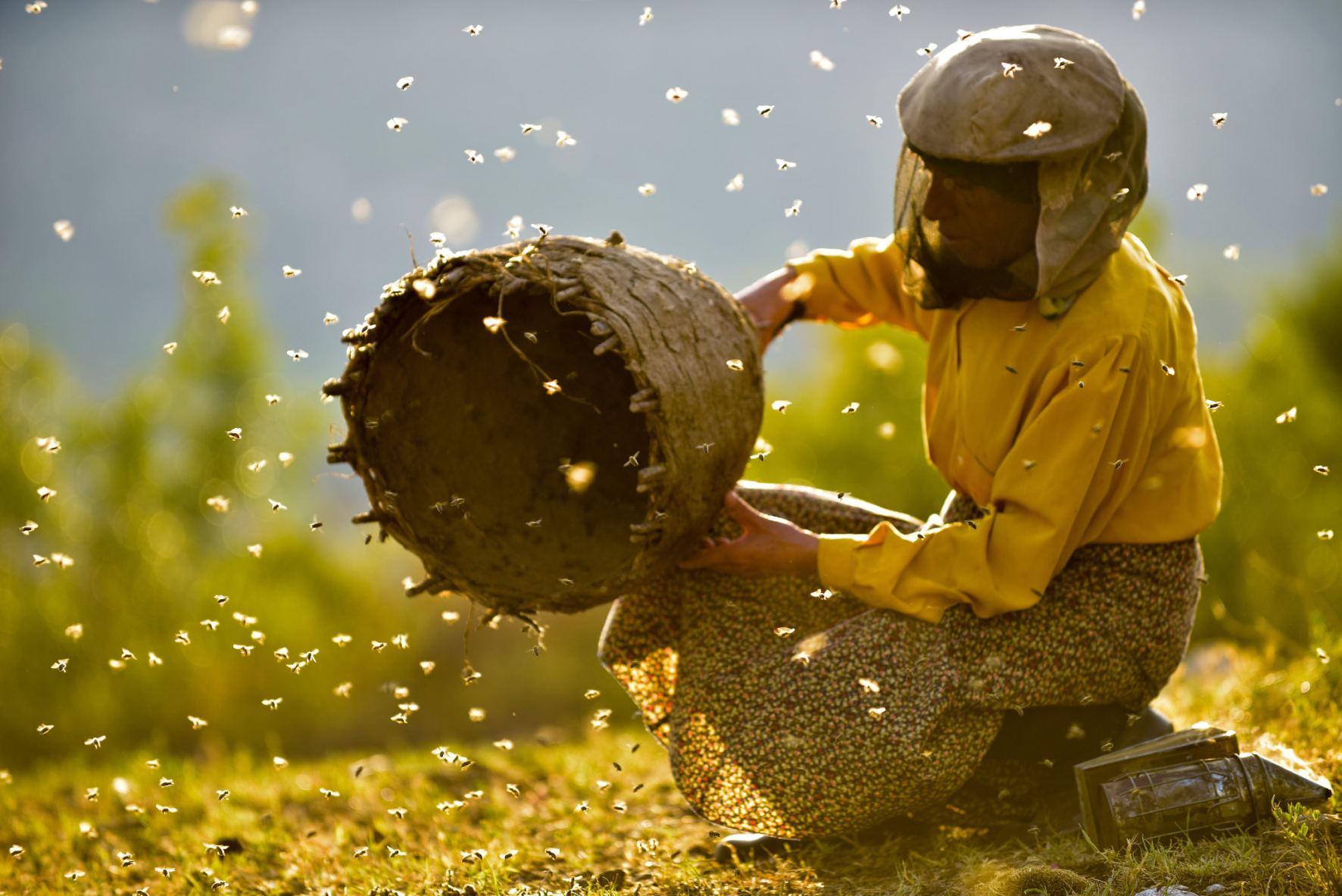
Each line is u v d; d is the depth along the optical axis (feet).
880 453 72.38
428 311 19.44
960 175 17.34
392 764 32.60
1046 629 18.17
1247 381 71.20
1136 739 19.33
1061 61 16.46
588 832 22.75
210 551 83.61
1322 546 62.64
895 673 17.88
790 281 22.36
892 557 17.93
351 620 81.15
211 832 24.18
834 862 19.12
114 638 74.38
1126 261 18.42
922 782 17.85
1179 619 18.70
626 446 22.08
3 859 23.48
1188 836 16.57
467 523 20.63
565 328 21.85
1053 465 17.51
